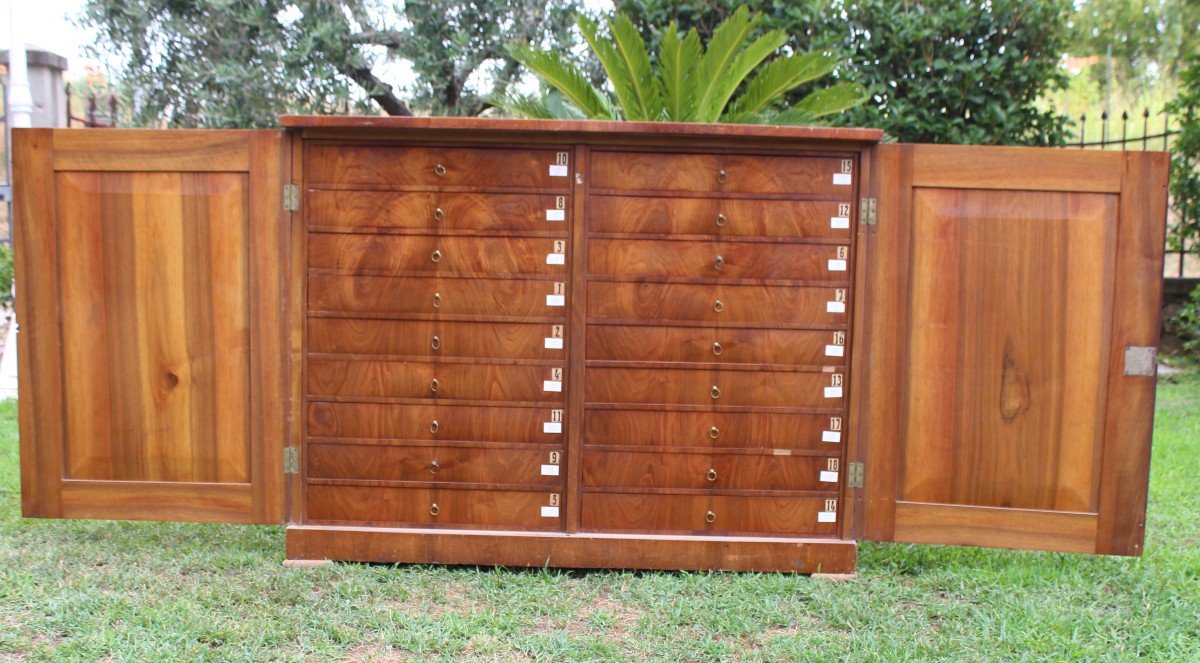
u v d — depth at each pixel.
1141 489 3.50
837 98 5.71
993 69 7.11
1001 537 3.55
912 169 3.47
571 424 3.54
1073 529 3.53
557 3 7.72
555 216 3.48
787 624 3.10
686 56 5.64
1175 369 8.04
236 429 3.59
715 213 3.49
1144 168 3.42
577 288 3.49
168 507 3.62
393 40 7.56
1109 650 2.89
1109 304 3.47
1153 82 17.00
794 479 3.58
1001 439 3.54
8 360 7.28
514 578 3.45
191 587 3.28
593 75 7.82
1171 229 8.62
